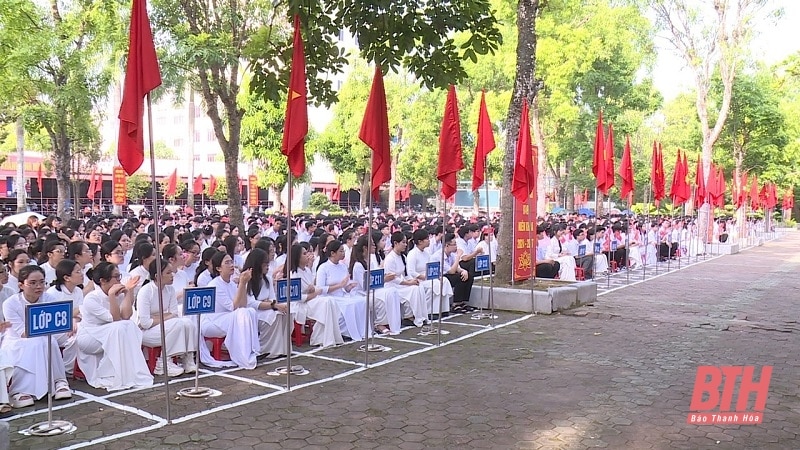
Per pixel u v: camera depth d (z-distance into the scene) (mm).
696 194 27422
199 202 42906
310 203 43562
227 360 8266
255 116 28188
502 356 8656
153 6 12555
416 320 10531
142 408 6348
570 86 28109
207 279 8367
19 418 6031
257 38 11008
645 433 5855
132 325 7121
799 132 36938
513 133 12836
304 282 9039
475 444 5543
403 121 32438
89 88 17359
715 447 5543
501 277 13109
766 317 12000
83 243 8492
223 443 5477
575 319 11430
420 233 11086
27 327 5414
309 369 7906
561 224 17953
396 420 6109
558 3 23281
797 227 52656
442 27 7633
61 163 18172
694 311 12555
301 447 5426
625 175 17000
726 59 27047
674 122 48906
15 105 17859
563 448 5480
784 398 6957
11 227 11703
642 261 21312
